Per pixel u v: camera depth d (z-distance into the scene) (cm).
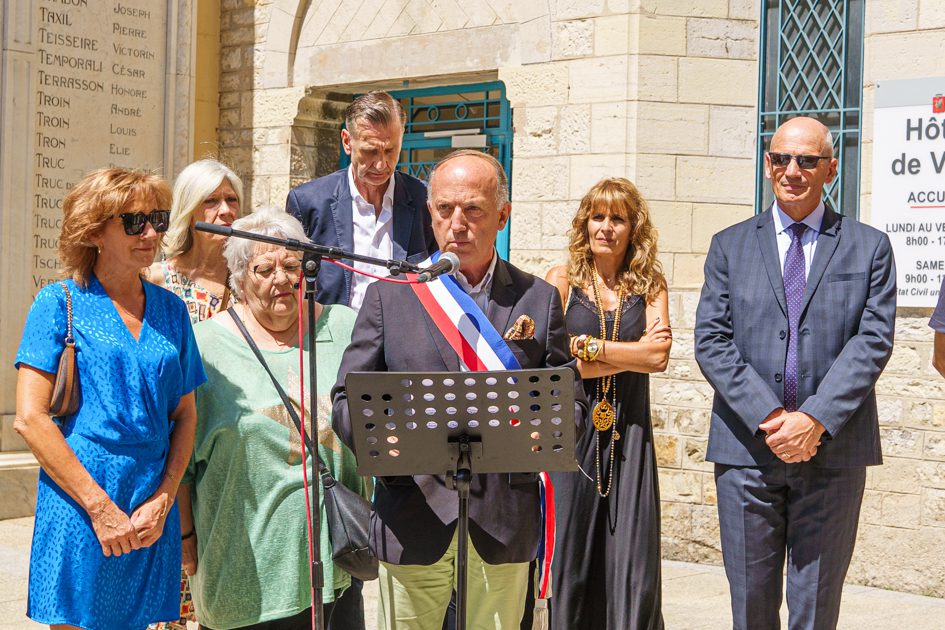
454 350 312
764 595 400
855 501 395
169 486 329
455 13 764
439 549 309
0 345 754
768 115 687
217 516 341
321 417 350
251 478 340
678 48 686
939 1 610
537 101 723
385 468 288
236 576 338
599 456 432
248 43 869
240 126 875
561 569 431
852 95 657
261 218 350
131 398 325
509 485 314
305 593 341
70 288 328
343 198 466
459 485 286
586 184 703
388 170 455
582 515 430
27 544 663
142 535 320
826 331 394
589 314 452
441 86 810
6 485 725
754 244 411
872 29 634
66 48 794
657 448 674
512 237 734
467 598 320
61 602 314
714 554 657
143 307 338
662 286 453
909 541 603
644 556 427
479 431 285
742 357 405
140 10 838
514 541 312
